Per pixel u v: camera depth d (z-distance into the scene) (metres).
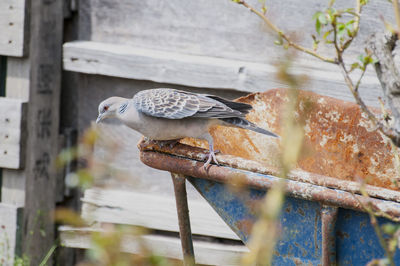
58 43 8.19
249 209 5.20
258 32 7.66
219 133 6.23
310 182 4.68
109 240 3.64
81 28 8.46
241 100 6.39
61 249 8.56
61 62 8.27
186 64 7.66
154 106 5.34
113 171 7.00
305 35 7.43
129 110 5.60
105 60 8.00
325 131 6.31
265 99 6.32
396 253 4.70
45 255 8.42
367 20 7.16
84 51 8.07
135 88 8.16
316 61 7.41
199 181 5.41
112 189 8.30
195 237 7.97
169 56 7.85
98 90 8.35
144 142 5.54
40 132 8.16
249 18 7.69
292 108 3.10
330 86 7.19
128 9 8.23
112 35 8.34
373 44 4.41
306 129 6.33
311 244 5.01
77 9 8.41
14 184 8.20
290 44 4.41
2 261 8.21
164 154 5.43
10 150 7.98
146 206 8.04
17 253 8.20
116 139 8.30
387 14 7.07
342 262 4.93
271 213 2.93
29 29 7.85
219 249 7.63
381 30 7.11
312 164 6.42
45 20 7.99
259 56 7.70
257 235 2.96
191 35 8.01
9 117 7.93
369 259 4.82
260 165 4.89
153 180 8.19
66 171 8.45
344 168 6.30
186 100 5.35
